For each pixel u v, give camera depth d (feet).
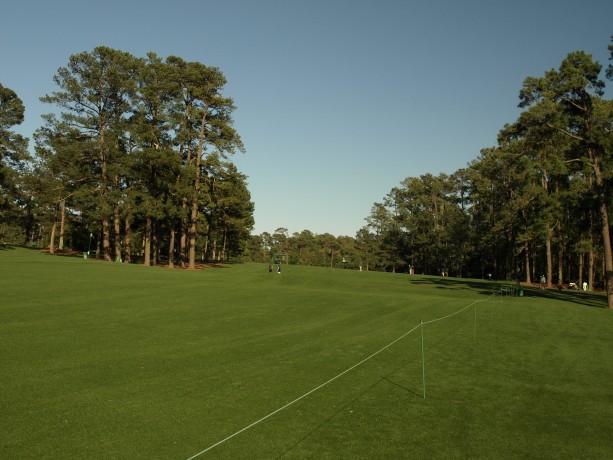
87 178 178.81
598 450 26.02
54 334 46.44
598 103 114.32
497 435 27.63
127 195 167.02
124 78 172.55
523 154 120.06
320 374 38.65
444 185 305.12
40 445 23.41
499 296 116.88
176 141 178.60
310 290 100.32
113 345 44.11
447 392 35.50
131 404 29.58
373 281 156.04
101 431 25.44
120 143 178.60
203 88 175.94
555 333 62.54
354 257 398.42
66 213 223.10
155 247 191.42
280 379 36.63
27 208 235.20
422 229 313.53
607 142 104.12
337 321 64.75
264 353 44.70
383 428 27.96
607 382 39.47
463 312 78.64
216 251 332.19
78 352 40.83
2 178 177.68
